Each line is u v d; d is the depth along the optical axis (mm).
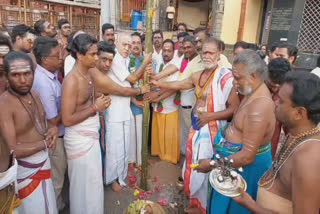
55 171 2789
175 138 4051
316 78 1217
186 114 3953
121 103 3207
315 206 1167
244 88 1938
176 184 3533
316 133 1235
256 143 1880
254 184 2125
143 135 3186
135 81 3266
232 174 1484
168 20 10625
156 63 4379
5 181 1455
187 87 3320
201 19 12383
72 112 2316
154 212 2438
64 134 2648
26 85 1861
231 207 2148
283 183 1345
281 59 2461
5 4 7453
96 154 2533
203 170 2176
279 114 1310
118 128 3244
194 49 3494
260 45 7184
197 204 2914
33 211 2066
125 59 3285
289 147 1328
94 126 2510
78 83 2309
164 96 3818
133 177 3705
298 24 5863
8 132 1803
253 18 7305
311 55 5777
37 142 2004
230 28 7453
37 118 2041
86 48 2229
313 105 1184
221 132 2279
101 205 2666
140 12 9797
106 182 3350
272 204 1401
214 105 2668
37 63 2457
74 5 9164
